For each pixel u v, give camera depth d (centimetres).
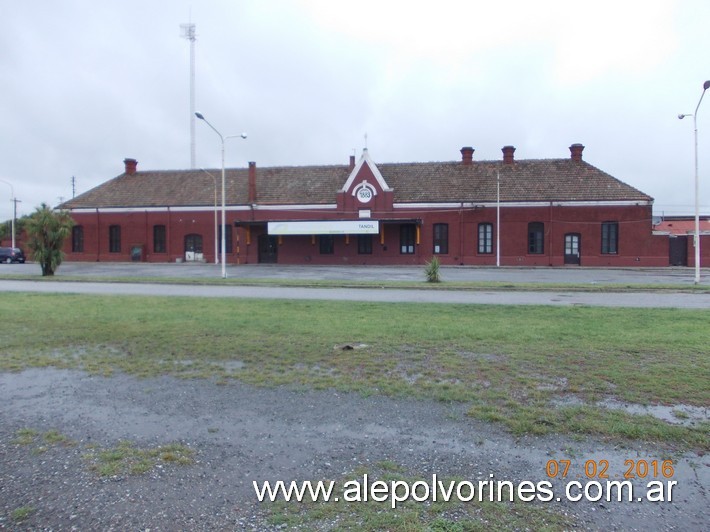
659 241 3859
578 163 4238
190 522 337
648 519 344
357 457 429
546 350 795
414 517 342
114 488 379
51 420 514
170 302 1445
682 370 673
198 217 4475
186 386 623
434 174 4388
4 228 6309
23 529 328
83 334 932
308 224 4131
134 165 4981
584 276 2789
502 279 2534
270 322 1066
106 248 4612
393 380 638
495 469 409
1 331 969
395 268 3622
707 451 441
